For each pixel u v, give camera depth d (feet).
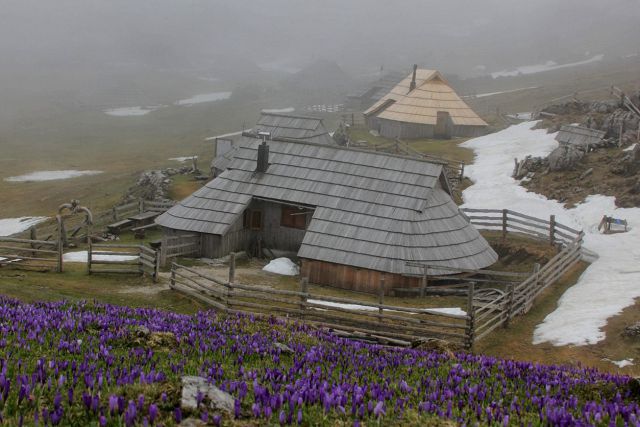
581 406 34.53
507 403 34.45
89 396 26.63
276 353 44.21
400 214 118.62
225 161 183.93
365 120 301.43
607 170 158.61
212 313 63.26
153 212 154.30
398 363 44.60
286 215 131.34
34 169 287.28
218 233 123.85
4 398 27.02
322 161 131.13
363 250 114.52
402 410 30.45
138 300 93.61
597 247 122.83
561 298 98.12
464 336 77.20
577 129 182.91
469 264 115.34
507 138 221.25
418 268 110.83
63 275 107.34
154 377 31.48
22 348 37.40
